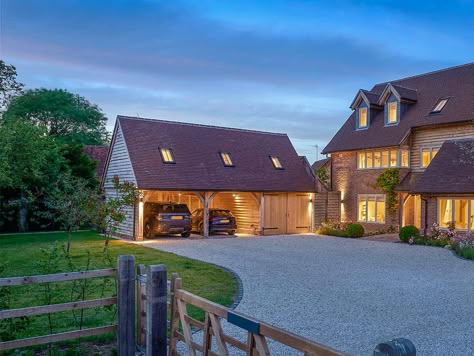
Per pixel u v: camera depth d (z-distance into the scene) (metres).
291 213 25.55
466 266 13.93
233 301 8.95
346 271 12.76
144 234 21.92
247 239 21.67
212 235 23.59
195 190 21.78
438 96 24.69
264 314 8.05
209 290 9.90
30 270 11.71
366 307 8.64
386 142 24.44
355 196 26.70
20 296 8.84
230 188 22.92
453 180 20.19
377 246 19.05
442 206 20.95
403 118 25.20
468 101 22.56
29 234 23.06
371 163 25.92
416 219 24.91
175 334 5.36
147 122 24.19
